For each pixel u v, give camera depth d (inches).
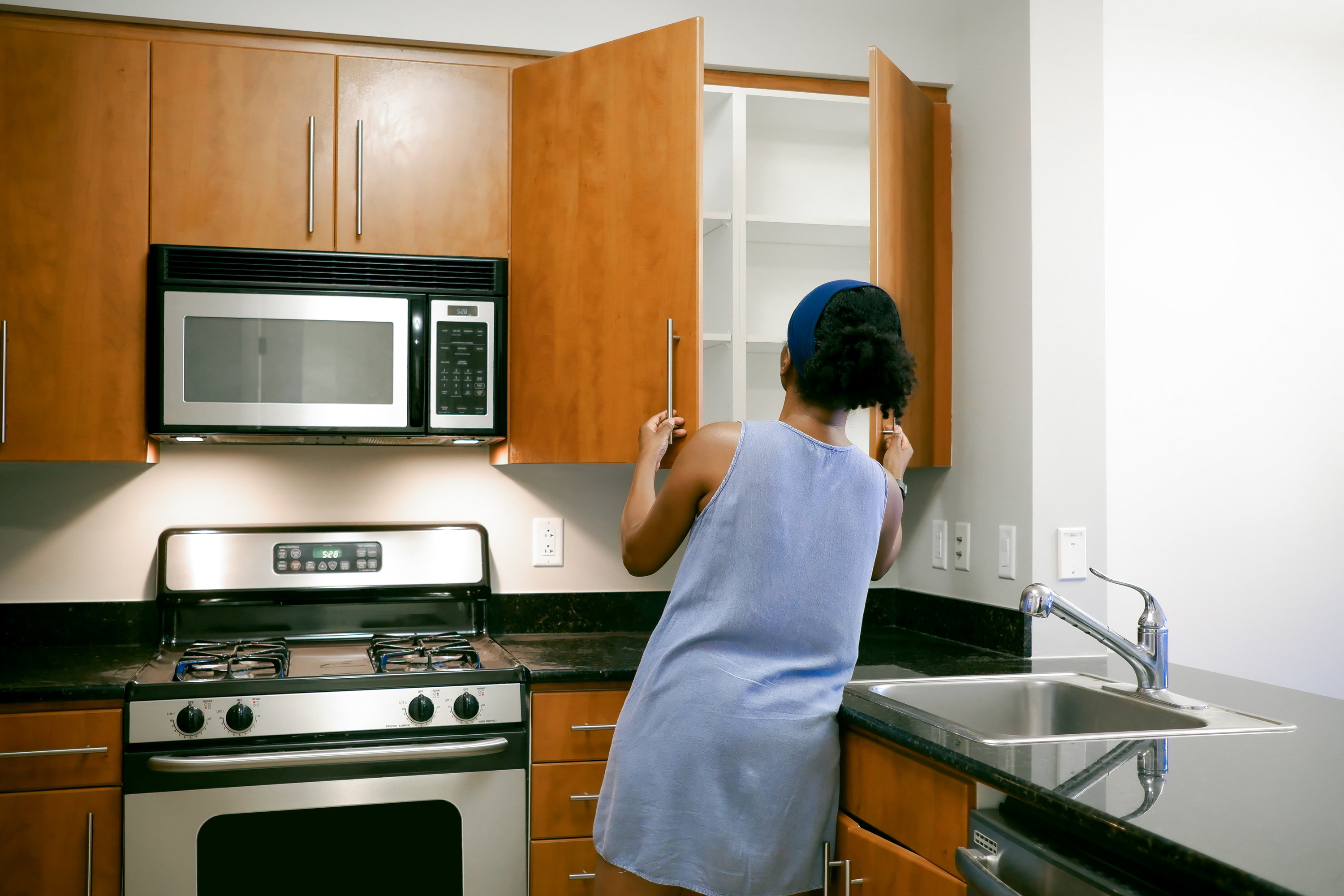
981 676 69.9
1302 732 53.8
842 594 55.8
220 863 71.1
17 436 77.7
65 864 69.4
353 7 85.7
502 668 77.6
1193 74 103.2
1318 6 96.9
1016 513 84.5
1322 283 107.3
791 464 54.4
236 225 81.5
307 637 90.1
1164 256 102.5
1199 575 103.1
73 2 80.7
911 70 95.2
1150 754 49.1
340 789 72.6
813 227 94.5
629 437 79.8
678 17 91.6
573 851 77.3
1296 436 106.3
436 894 74.4
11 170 77.8
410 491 94.8
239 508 91.3
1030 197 83.4
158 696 70.6
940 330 94.3
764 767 54.1
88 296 79.1
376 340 82.6
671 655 55.4
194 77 81.1
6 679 72.6
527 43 88.9
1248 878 32.4
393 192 84.4
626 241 80.4
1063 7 84.7
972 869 46.2
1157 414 102.3
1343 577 107.3
